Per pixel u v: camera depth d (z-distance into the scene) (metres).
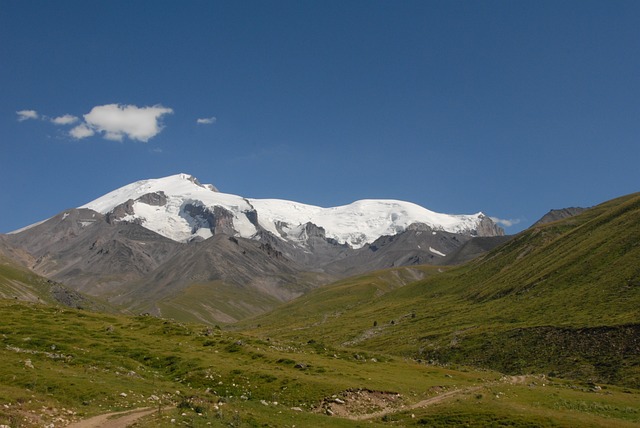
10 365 59.28
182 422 46.09
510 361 138.62
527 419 61.09
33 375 56.72
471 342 161.38
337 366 86.44
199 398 57.66
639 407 76.56
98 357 74.88
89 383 57.34
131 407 52.56
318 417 57.78
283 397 66.88
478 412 63.91
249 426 49.94
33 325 90.31
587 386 95.00
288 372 77.12
